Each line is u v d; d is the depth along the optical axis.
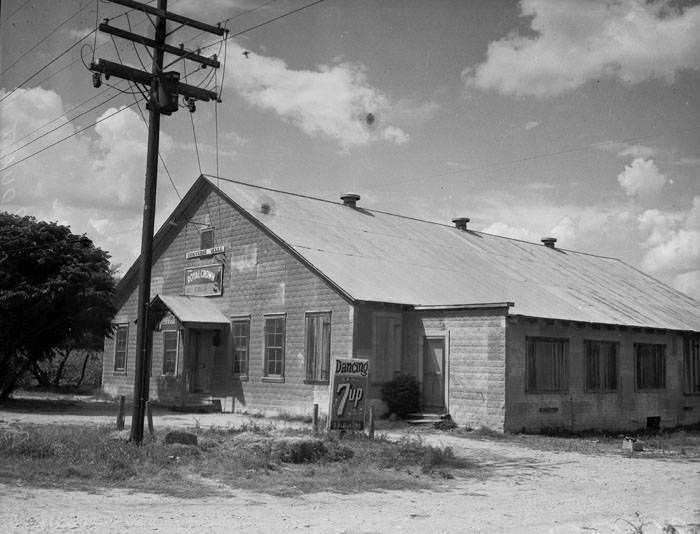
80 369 51.81
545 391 23.30
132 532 8.40
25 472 11.80
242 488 11.69
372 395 23.75
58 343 29.20
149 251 16.20
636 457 17.73
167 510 9.83
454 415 23.08
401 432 21.19
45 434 16.02
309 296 25.41
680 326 30.72
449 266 30.23
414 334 24.56
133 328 33.47
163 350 30.88
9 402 28.20
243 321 27.86
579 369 24.83
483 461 16.03
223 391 28.17
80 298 26.72
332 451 14.82
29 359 29.20
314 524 9.28
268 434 16.00
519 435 21.39
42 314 26.78
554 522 9.95
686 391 29.80
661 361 28.80
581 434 23.59
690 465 16.41
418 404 23.80
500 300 27.00
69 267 26.81
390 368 24.38
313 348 24.91
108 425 19.20
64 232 27.95
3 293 25.53
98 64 15.95
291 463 14.09
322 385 24.42
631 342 27.36
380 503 11.01
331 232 29.02
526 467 15.39
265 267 27.33
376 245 29.52
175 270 31.70
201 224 30.64
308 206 31.14
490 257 33.69
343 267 25.84
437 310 23.94
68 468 12.20
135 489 11.19
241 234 28.62
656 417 28.17
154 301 29.22
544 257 37.66
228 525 9.02
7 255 26.14
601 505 11.36
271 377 26.30
